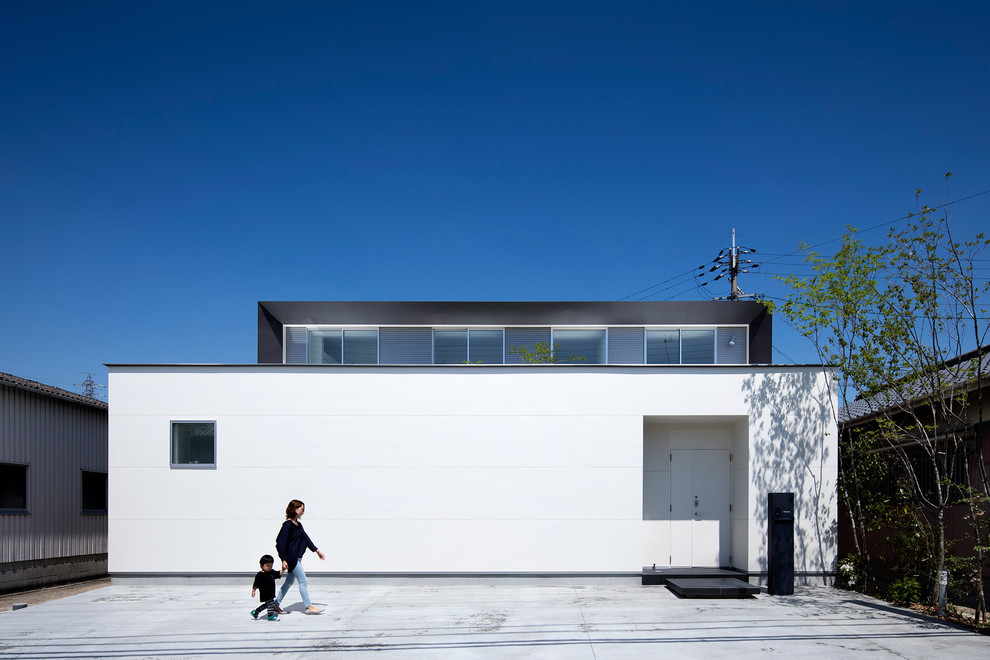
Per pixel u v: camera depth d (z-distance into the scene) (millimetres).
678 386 12133
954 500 10672
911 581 10148
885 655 7496
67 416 15023
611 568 11859
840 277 10680
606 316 16969
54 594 13148
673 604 10203
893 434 10609
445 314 17078
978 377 9078
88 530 15711
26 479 13648
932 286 9422
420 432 12125
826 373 12078
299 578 9539
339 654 7656
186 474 12086
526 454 12078
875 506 11328
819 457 11930
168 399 12234
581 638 8242
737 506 12539
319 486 12039
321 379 12266
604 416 12117
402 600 10562
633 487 12000
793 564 11266
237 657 7586
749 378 12102
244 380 12273
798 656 7477
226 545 11945
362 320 17047
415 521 11961
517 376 12227
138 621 9289
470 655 7586
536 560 11867
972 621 8969
